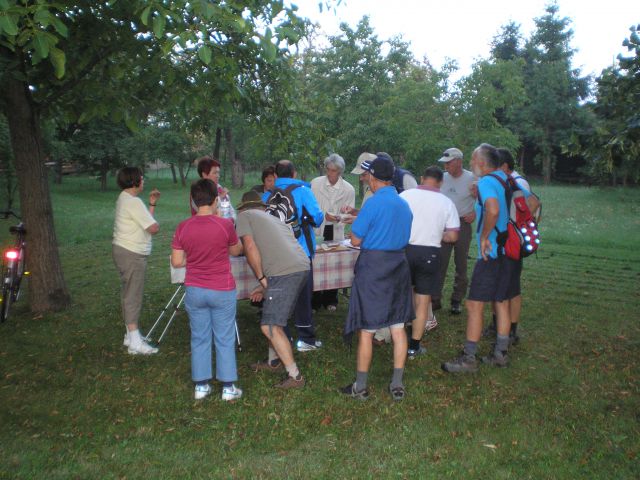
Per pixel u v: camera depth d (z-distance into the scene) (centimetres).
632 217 1962
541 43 5134
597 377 489
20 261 689
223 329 445
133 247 536
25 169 664
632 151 520
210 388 462
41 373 500
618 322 648
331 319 670
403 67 2567
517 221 491
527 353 551
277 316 460
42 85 635
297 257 464
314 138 755
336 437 387
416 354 546
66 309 692
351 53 2384
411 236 523
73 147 3391
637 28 529
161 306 718
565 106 4600
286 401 444
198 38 486
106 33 595
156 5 466
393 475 339
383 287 436
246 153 3741
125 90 634
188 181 4872
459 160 662
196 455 363
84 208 2295
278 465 351
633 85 538
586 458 356
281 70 707
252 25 566
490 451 366
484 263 494
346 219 614
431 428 399
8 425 401
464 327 639
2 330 614
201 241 427
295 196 522
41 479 331
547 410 425
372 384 479
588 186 4206
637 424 400
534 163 4856
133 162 3641
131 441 380
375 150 2373
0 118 1656
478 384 477
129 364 523
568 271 934
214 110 680
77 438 383
